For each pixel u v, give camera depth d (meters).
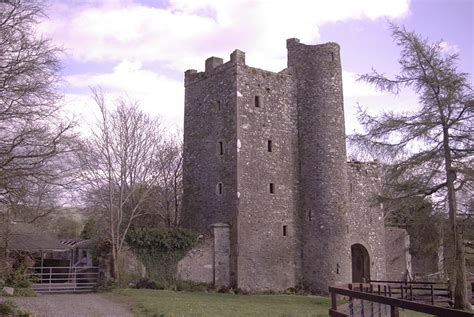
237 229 28.64
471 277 25.08
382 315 16.39
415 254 36.72
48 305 18.77
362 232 34.88
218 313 17.17
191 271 28.00
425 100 20.16
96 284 25.84
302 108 32.28
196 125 33.44
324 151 30.91
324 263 29.55
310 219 30.62
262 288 28.77
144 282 26.75
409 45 20.55
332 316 12.99
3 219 17.28
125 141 35.78
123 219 33.84
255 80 31.22
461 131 19.78
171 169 40.81
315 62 32.22
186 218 32.84
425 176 20.30
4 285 22.94
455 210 19.47
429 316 16.89
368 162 36.25
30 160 14.27
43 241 32.06
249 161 29.89
